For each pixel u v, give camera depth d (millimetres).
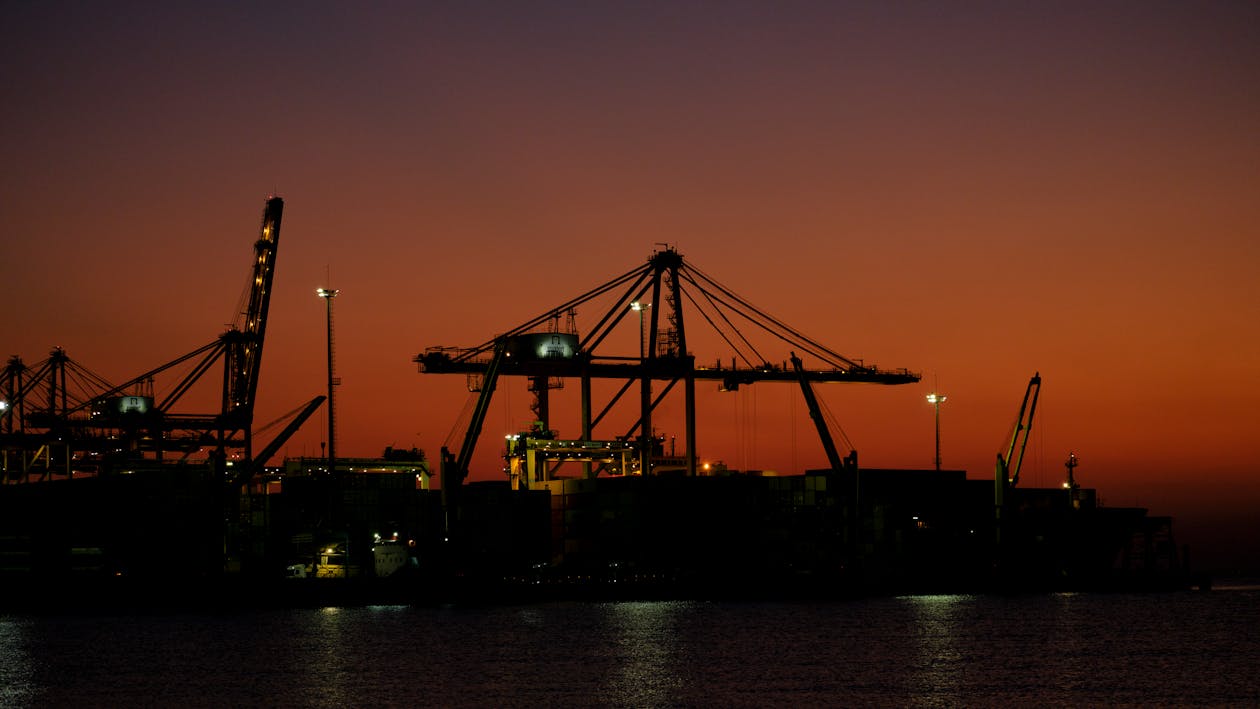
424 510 152000
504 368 154125
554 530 155125
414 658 99438
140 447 152000
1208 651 105438
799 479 148875
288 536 147875
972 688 85875
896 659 99062
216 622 126875
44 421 147000
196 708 79250
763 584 147875
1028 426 156875
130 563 136625
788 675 91062
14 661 98938
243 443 154875
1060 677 90562
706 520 148000
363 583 142750
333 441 146875
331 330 147250
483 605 144500
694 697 82312
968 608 142125
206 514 139375
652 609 140375
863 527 152000
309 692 84312
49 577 136125
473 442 149750
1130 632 119562
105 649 105500
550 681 88438
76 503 136625
